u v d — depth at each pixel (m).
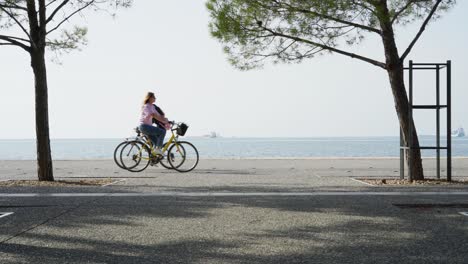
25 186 9.04
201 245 4.47
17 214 6.04
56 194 7.82
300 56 10.38
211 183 9.63
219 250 4.29
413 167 9.81
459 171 12.98
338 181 9.91
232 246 4.43
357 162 16.95
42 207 6.55
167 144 13.01
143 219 5.71
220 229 5.16
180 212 6.15
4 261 3.95
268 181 10.00
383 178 10.62
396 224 5.35
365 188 8.50
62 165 15.87
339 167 14.42
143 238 4.75
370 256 4.06
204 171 12.92
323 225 5.32
